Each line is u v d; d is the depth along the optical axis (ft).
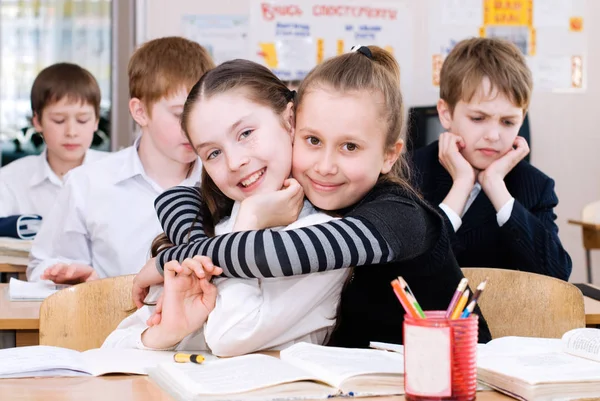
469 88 7.39
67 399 3.23
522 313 5.60
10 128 15.20
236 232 4.03
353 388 3.21
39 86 10.36
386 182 4.33
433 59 14.92
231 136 4.21
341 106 4.09
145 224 7.54
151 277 4.59
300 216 4.43
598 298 6.42
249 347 4.11
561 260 7.55
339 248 3.87
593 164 15.31
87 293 5.45
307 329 4.30
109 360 3.92
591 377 3.20
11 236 9.36
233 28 14.57
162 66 7.06
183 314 4.16
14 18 15.06
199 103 4.24
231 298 4.05
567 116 15.24
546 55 15.12
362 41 14.82
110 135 15.05
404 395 3.20
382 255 3.94
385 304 4.49
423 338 3.02
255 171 4.25
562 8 15.12
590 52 15.21
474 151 7.58
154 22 14.53
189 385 3.21
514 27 15.03
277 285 4.14
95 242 7.57
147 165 7.59
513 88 7.35
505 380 3.25
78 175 7.66
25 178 10.66
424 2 14.87
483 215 7.68
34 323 5.57
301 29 14.69
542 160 15.25
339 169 4.17
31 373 3.62
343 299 4.63
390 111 4.21
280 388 3.17
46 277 6.54
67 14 15.07
